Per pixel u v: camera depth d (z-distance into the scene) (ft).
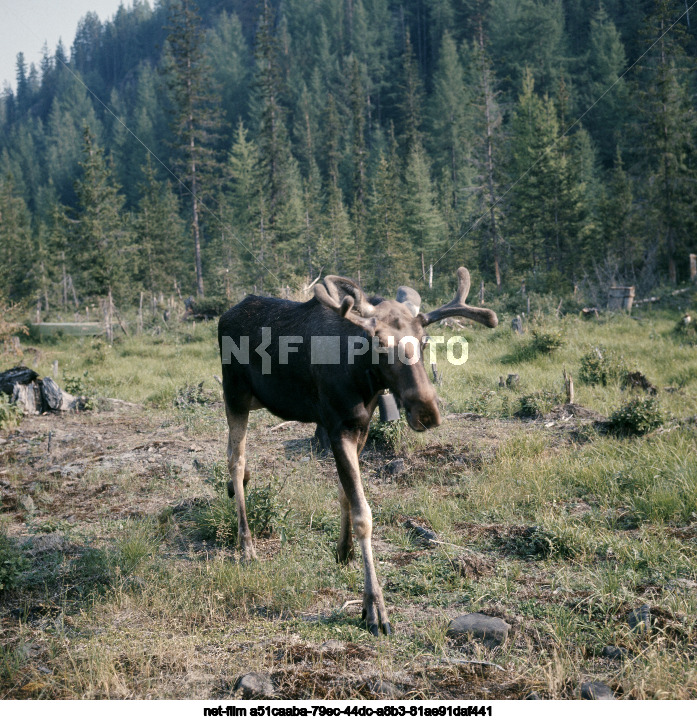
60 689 11.55
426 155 265.34
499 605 14.12
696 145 128.16
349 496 13.91
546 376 44.68
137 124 403.75
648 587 14.66
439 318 13.10
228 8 621.72
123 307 133.28
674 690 10.94
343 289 13.02
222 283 148.56
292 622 13.78
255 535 18.95
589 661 12.09
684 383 42.37
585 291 103.65
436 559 16.63
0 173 429.38
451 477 23.91
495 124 159.43
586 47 335.26
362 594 14.97
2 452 30.14
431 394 12.24
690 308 88.58
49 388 39.73
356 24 420.77
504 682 11.43
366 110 366.84
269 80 204.74
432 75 378.12
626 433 27.99
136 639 13.15
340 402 14.21
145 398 44.55
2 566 15.99
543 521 18.70
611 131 262.26
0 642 13.35
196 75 187.83
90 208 119.34
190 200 277.64
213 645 12.90
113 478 25.27
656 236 127.65
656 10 138.72
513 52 319.06
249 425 33.14
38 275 212.64
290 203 199.52
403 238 174.19
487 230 158.40
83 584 15.98
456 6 405.59
